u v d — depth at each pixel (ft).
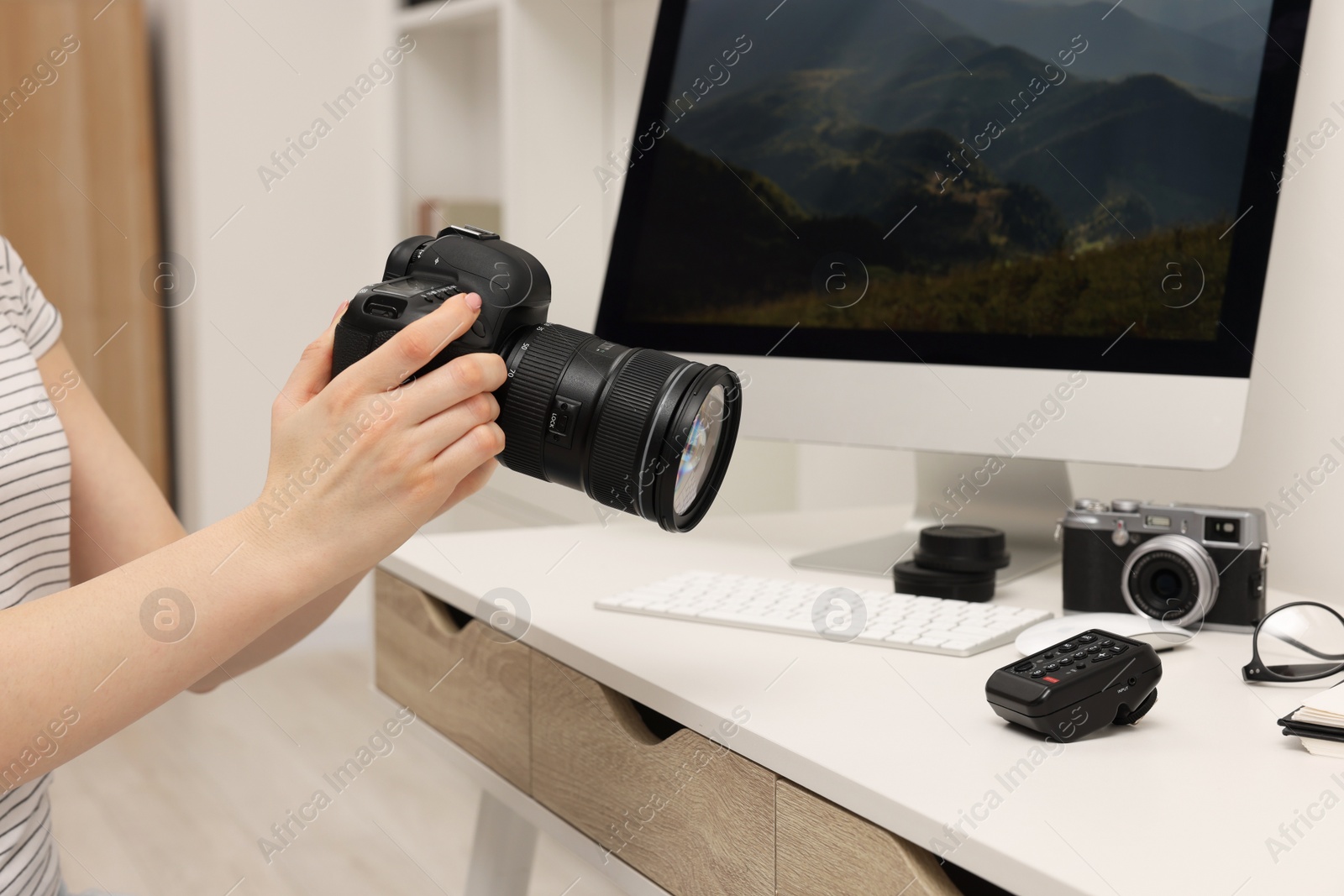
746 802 1.73
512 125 6.51
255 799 5.76
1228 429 2.38
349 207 8.36
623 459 1.78
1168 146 2.44
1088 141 2.55
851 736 1.68
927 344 2.80
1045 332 2.62
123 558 2.48
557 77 6.60
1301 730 1.61
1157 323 2.46
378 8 8.26
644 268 3.40
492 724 2.48
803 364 3.02
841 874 1.55
